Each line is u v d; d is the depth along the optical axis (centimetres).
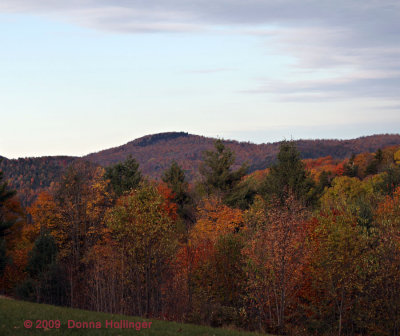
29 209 5441
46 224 5206
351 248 2903
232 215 5275
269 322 3033
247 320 3041
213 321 3109
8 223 5794
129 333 1852
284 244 2845
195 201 7238
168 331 1970
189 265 3466
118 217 3409
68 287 4447
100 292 3872
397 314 2808
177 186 7638
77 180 5412
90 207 5081
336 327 3036
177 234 4428
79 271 4734
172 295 3344
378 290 2928
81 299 4331
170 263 3519
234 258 3431
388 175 7175
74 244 5000
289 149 6212
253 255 3009
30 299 4300
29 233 5897
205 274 3447
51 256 4634
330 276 2881
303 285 3247
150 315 3250
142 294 3600
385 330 2900
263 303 3005
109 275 3925
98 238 5016
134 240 3391
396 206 3362
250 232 3753
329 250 2900
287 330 2886
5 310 2119
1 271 5078
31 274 4672
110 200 5316
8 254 5556
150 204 3375
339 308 2906
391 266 2833
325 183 10881
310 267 3039
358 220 3553
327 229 3012
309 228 3397
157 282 3450
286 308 3216
